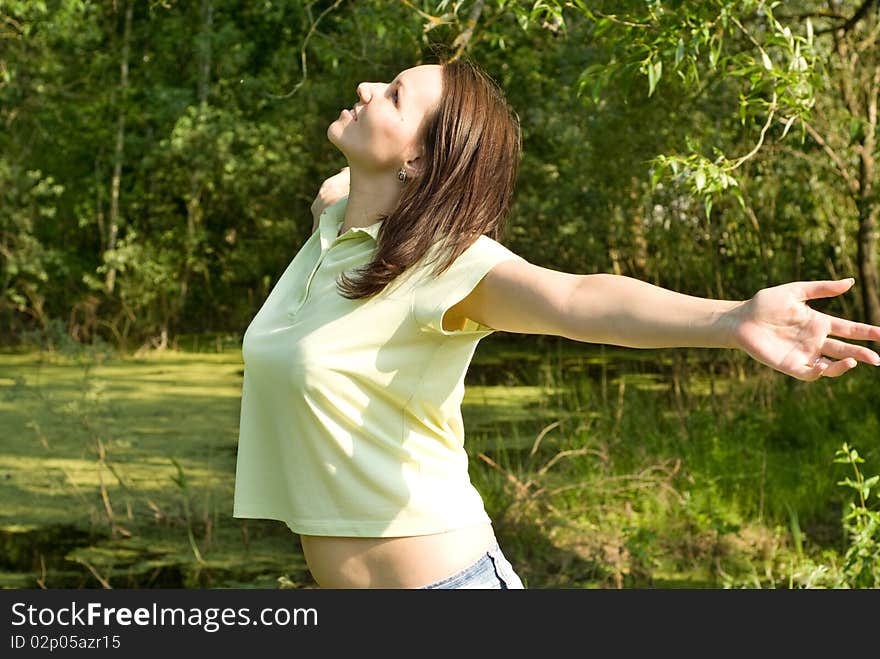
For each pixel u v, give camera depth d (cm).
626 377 1180
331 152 1432
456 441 237
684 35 397
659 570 594
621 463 727
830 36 1000
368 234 231
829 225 1155
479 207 224
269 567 612
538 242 1262
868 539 453
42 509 720
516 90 1176
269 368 229
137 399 1112
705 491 676
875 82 983
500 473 704
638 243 1196
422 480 228
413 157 230
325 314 226
